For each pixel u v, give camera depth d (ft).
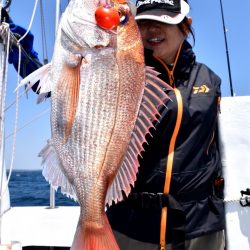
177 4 7.51
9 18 10.75
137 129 6.06
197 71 8.17
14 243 9.86
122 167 6.02
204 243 7.89
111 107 5.92
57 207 13.76
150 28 7.57
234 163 9.48
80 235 5.84
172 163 7.47
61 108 5.80
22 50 10.73
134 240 7.61
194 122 7.67
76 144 5.85
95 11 5.83
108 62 5.90
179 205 7.47
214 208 7.95
